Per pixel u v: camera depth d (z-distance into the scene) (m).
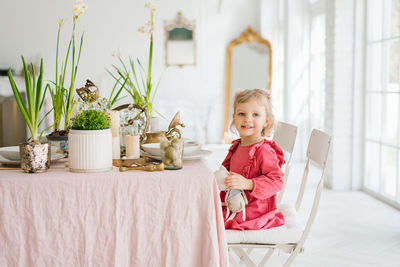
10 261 1.63
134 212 1.66
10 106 6.66
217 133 7.78
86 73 7.43
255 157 1.95
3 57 7.29
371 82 4.34
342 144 4.56
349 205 3.99
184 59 7.63
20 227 1.63
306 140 6.31
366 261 2.73
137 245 1.66
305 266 2.66
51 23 7.32
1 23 7.25
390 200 3.97
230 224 1.90
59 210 1.63
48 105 6.56
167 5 7.54
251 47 7.59
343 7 4.42
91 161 1.67
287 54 6.19
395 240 3.09
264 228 1.89
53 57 7.34
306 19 6.11
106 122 1.71
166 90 7.64
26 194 1.62
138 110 2.33
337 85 4.49
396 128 3.84
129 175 1.65
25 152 1.68
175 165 1.74
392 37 3.88
